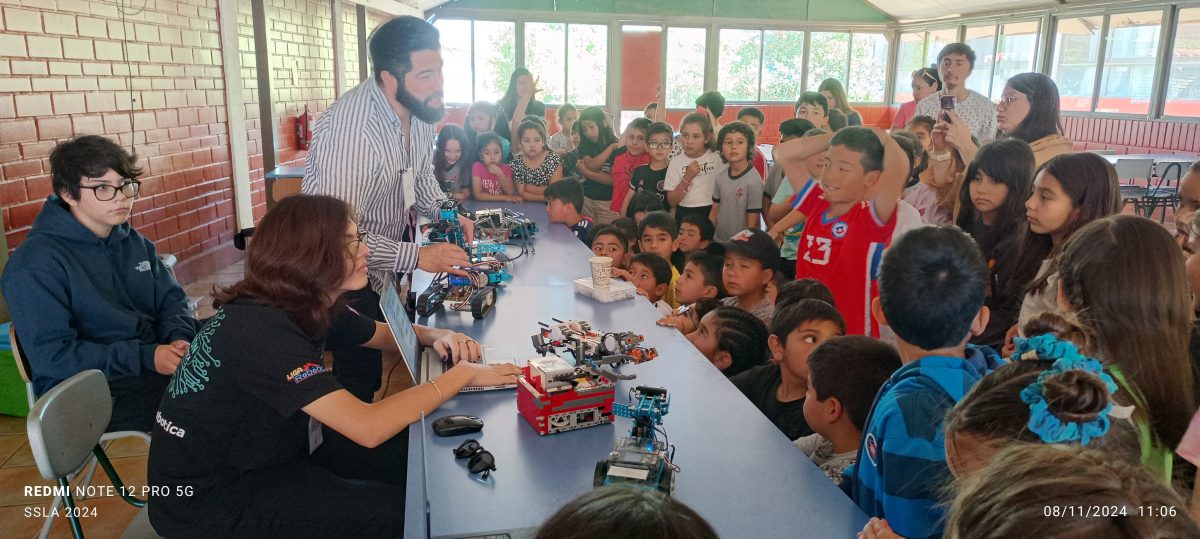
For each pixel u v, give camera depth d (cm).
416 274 284
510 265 291
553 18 1291
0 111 326
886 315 140
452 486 128
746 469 134
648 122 460
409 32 223
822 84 627
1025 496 70
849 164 259
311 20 777
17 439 285
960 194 259
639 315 227
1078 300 149
